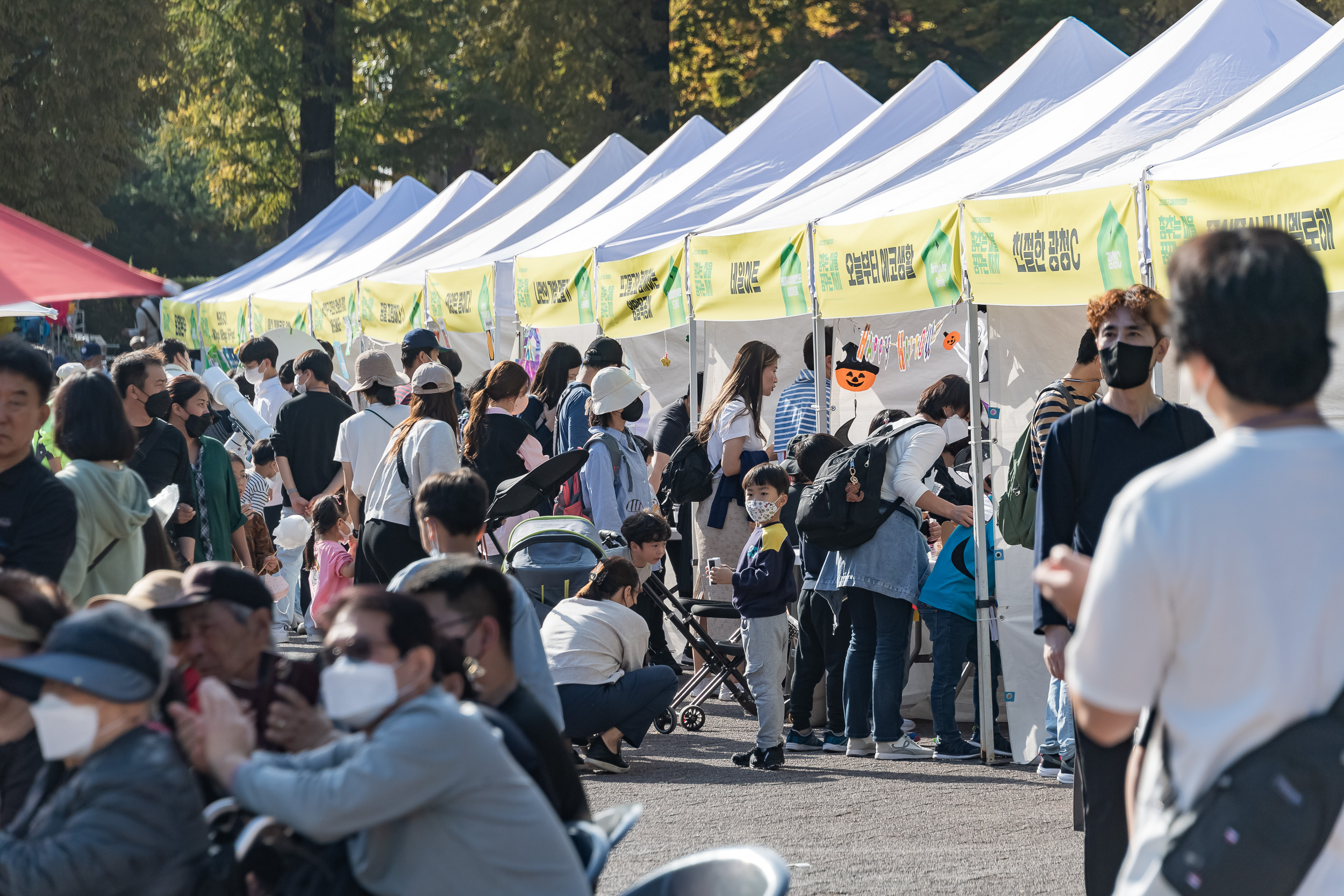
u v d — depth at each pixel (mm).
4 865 5352
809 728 17156
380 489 15680
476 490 9164
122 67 61469
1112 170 14633
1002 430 15953
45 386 9039
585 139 66875
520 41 68562
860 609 15953
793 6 67250
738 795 14266
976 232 14953
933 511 15453
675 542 21812
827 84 29266
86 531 9852
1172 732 4863
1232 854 4637
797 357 26219
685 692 18359
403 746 5430
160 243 119875
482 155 79000
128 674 5578
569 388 19344
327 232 49812
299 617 26797
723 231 19656
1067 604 5238
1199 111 17219
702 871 5969
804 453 17297
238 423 24625
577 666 14992
